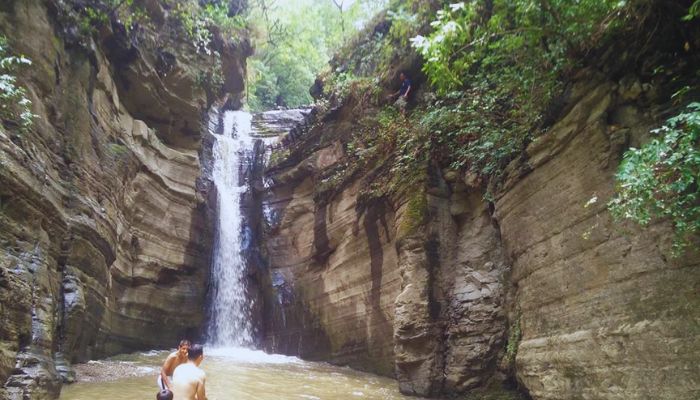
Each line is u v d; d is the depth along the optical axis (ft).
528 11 25.32
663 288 19.54
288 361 51.13
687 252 18.70
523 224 29.48
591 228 23.70
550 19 25.29
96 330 40.09
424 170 39.68
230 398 31.68
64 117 35.94
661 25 21.65
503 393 32.14
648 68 22.21
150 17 54.13
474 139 37.37
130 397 29.43
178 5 58.08
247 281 63.77
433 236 38.11
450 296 37.04
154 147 53.52
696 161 16.56
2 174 25.34
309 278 56.08
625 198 19.34
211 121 73.67
